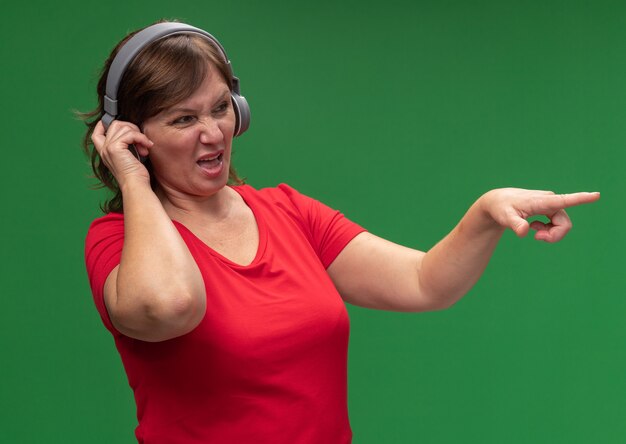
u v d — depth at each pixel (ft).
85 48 9.19
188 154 4.41
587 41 9.92
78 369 9.39
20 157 9.19
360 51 9.60
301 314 4.41
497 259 9.98
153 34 4.35
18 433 9.32
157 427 4.40
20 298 9.27
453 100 9.78
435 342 9.94
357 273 5.03
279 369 4.33
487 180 9.87
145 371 4.38
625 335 10.09
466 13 9.73
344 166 9.64
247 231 4.74
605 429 10.09
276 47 9.47
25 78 9.14
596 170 10.00
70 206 9.27
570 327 10.04
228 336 4.25
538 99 9.89
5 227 9.20
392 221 9.76
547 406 10.04
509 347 10.01
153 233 4.13
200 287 4.09
